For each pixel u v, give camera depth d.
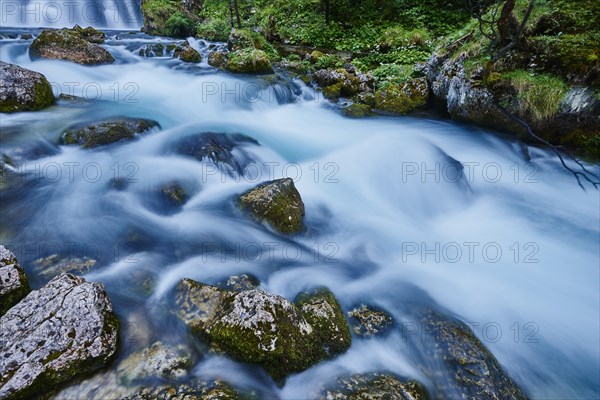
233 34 13.70
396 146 7.74
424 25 13.93
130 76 10.79
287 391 2.94
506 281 4.87
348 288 4.36
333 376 3.08
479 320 4.12
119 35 15.81
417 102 9.61
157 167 6.10
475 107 7.54
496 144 7.69
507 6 5.95
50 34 10.48
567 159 6.57
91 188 5.54
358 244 5.38
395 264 5.04
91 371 2.88
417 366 3.34
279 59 13.43
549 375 3.64
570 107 6.17
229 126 8.46
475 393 3.08
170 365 2.99
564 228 6.00
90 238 4.62
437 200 6.86
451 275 4.90
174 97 9.55
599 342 4.06
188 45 13.84
